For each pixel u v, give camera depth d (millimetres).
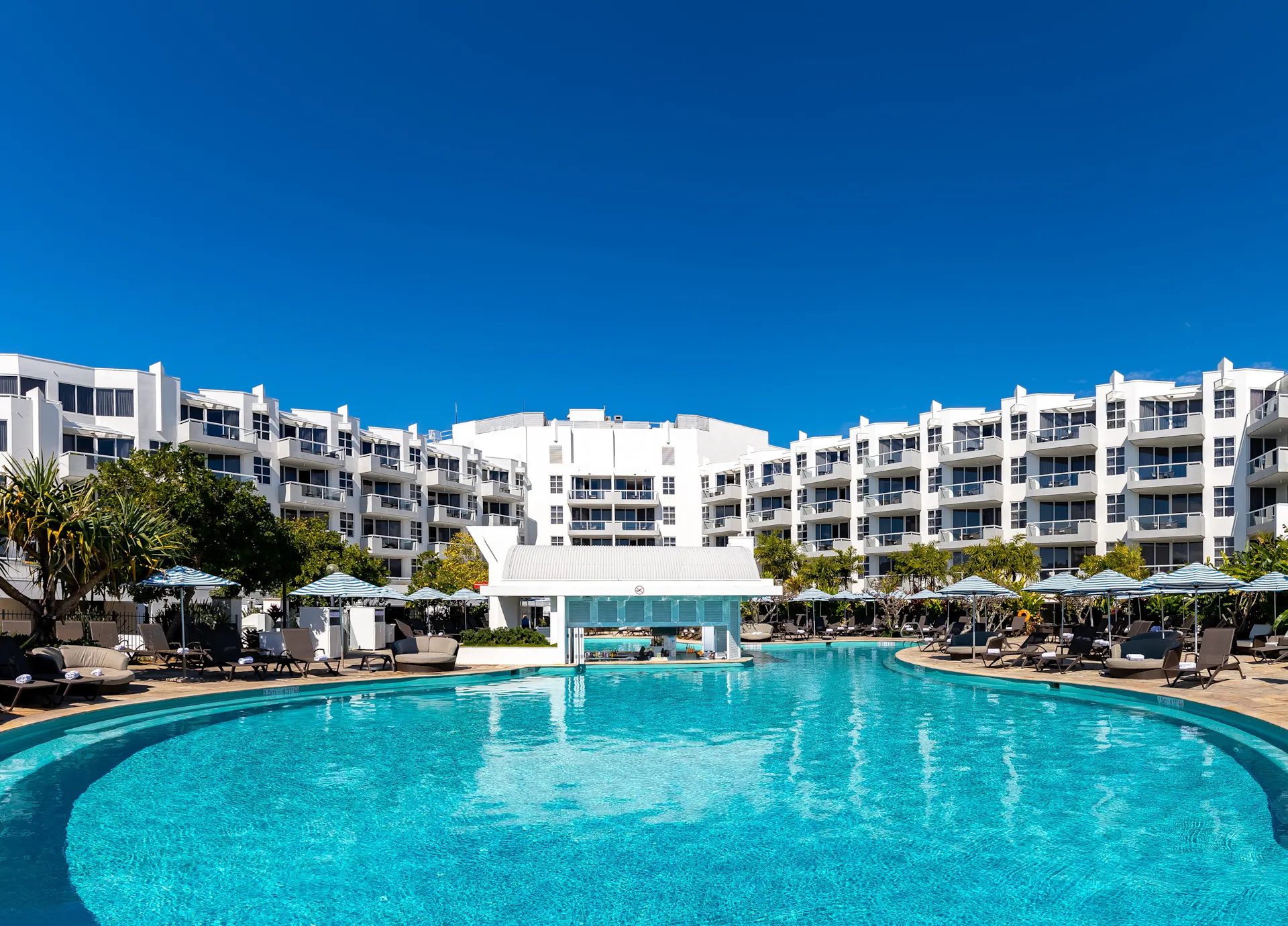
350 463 59375
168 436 46562
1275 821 8891
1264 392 46000
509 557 28047
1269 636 24375
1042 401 51781
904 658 26641
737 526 69562
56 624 21578
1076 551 50844
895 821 9188
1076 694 18359
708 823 9188
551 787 10703
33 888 7234
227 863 7930
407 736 14164
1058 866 7770
